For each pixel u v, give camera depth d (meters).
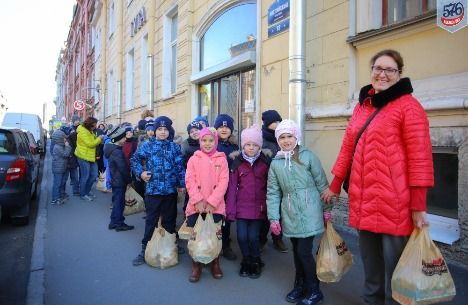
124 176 5.66
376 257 2.78
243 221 3.80
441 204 4.18
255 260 3.84
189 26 10.20
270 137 4.39
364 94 2.70
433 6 4.30
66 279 3.82
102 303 3.29
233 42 8.43
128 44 17.06
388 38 4.55
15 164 5.73
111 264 4.23
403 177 2.43
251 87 7.67
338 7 5.24
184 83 10.52
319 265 3.01
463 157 3.73
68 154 7.96
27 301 3.33
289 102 5.58
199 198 3.71
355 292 3.39
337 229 5.13
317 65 5.61
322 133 5.46
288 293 3.37
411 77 4.34
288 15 6.12
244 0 7.86
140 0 15.00
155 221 4.27
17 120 19.12
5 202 5.62
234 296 3.40
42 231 5.65
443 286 2.35
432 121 4.00
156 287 3.61
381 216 2.49
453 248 3.82
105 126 14.18
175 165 4.32
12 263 4.48
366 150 2.57
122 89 18.20
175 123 11.27
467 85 3.73
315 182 3.15
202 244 3.61
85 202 8.06
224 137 4.65
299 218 3.08
